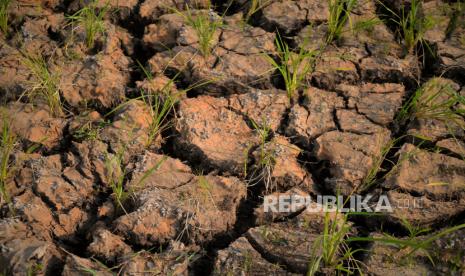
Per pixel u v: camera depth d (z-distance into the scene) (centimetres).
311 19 291
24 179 261
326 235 246
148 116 272
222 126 271
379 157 265
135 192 258
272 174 262
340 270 248
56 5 300
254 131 270
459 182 261
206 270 251
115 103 277
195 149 267
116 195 257
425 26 289
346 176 262
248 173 264
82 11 293
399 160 264
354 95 277
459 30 290
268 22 292
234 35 288
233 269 248
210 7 299
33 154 266
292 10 294
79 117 273
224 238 256
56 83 278
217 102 275
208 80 279
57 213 256
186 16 293
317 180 265
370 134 269
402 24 287
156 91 277
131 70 284
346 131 270
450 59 283
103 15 293
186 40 286
